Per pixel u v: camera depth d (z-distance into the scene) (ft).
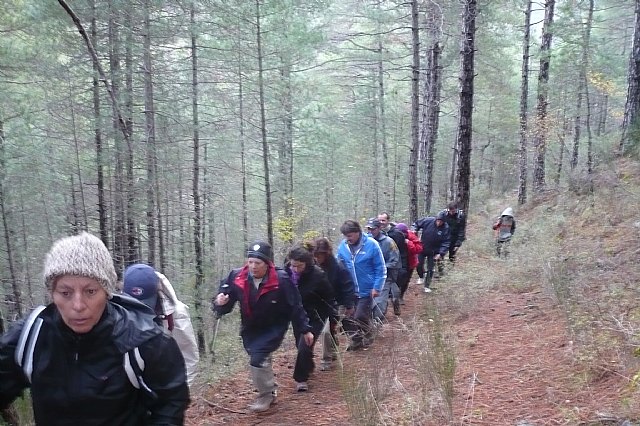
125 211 47.96
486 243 48.98
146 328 7.13
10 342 7.04
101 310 6.81
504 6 67.10
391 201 110.73
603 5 85.76
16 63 41.65
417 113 56.95
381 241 28.76
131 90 44.14
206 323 40.86
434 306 21.52
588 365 15.61
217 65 55.31
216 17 49.47
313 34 58.59
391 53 75.61
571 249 29.53
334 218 100.63
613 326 17.01
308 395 20.12
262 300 18.38
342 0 63.41
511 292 27.96
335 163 99.40
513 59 91.35
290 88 65.67
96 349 6.84
